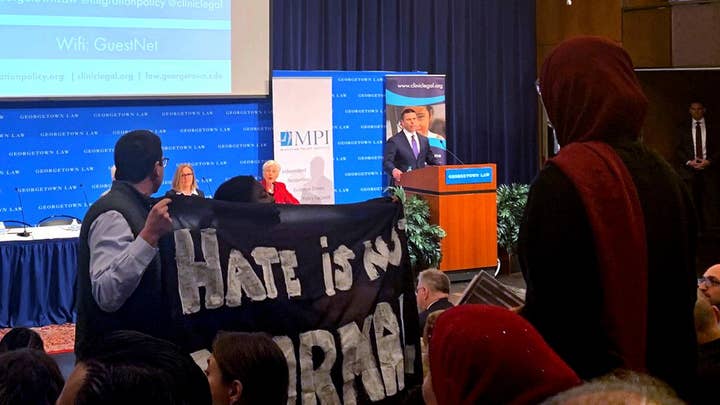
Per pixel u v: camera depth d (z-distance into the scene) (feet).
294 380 9.23
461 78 40.24
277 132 33.40
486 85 41.01
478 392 4.25
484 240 31.09
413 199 30.22
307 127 33.94
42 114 30.71
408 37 38.99
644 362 5.48
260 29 32.83
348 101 34.76
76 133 31.22
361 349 9.50
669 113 39.55
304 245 9.41
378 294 9.64
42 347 9.49
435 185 30.42
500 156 41.73
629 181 5.56
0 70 29.12
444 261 30.45
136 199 9.02
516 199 33.12
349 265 9.56
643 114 5.87
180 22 31.55
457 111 40.37
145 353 3.84
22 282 24.35
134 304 8.74
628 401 2.55
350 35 37.55
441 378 4.47
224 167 33.71
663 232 5.64
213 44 32.14
